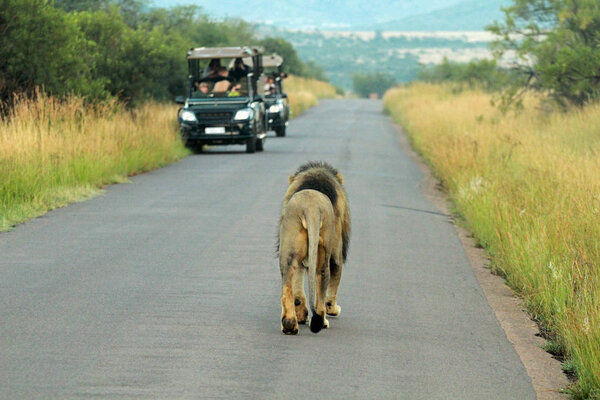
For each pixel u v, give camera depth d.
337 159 95.31
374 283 36.81
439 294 35.28
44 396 21.28
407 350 26.95
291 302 27.88
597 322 26.80
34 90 82.75
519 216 44.38
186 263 39.12
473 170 67.00
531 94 121.69
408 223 53.62
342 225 30.30
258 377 23.48
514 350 27.70
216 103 99.69
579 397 23.25
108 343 26.30
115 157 74.06
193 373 23.61
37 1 81.75
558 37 103.62
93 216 52.88
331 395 22.27
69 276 35.97
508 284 38.06
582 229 39.34
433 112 146.38
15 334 27.05
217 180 72.56
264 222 51.03
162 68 110.88
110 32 108.19
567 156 61.78
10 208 52.41
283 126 132.50
